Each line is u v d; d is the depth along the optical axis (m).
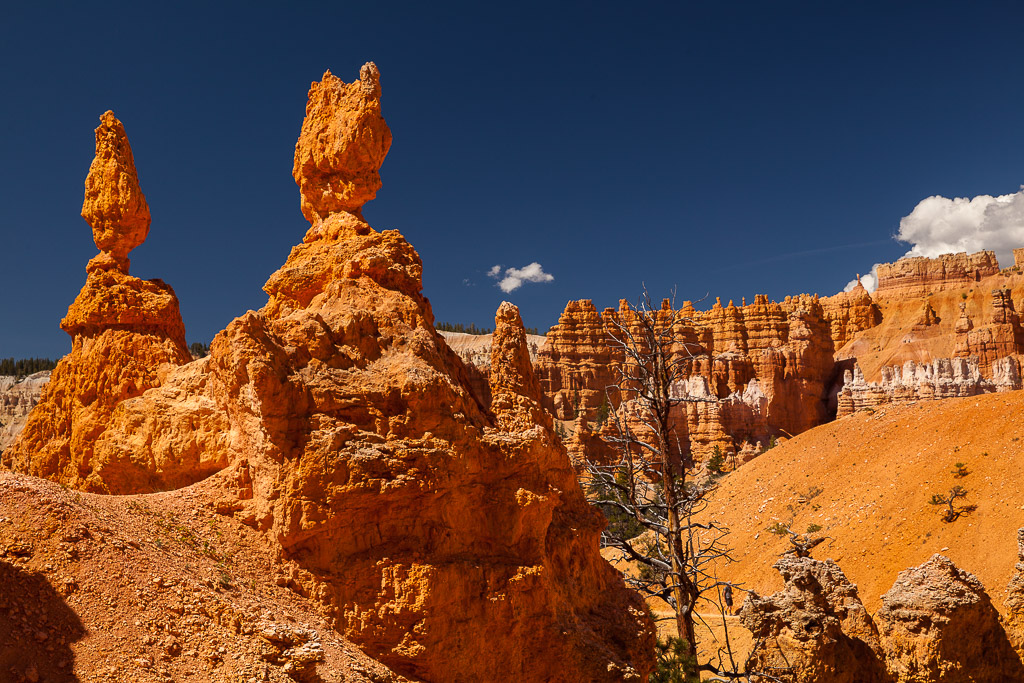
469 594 16.55
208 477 17.97
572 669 18.02
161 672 12.39
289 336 16.75
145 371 21.47
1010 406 85.31
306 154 22.28
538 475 19.14
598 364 198.00
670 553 28.06
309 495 15.62
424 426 16.77
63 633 12.35
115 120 23.67
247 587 15.08
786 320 183.12
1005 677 29.78
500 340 21.97
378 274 19.45
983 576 62.91
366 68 21.84
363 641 15.50
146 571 13.82
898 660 29.80
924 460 82.50
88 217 23.28
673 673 24.91
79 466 20.59
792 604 28.16
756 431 153.38
